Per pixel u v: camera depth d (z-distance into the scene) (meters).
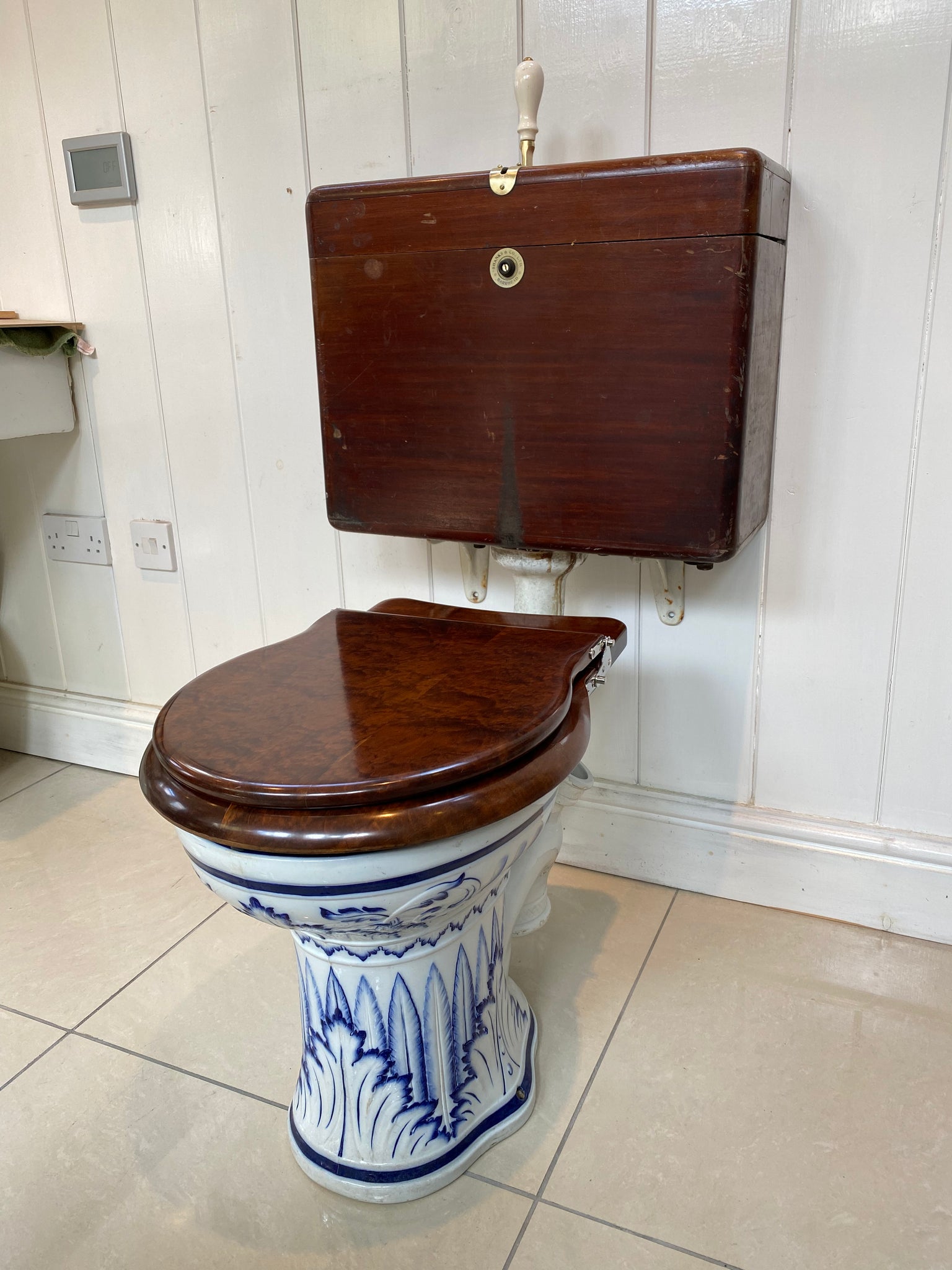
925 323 1.02
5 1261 0.83
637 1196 0.87
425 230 0.97
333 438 1.10
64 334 1.46
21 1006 1.13
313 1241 0.84
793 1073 1.01
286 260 1.31
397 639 0.96
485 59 1.13
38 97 1.40
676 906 1.29
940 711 1.14
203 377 1.42
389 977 0.83
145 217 1.38
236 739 0.74
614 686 1.29
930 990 1.12
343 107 1.22
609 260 0.91
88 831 1.53
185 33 1.27
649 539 0.98
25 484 1.63
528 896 1.13
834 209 1.02
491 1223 0.85
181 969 1.19
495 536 1.06
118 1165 0.92
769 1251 0.82
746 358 0.89
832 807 1.23
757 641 1.20
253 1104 0.99
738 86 1.03
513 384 0.99
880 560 1.11
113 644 1.67
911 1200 0.86
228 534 1.49
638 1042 1.06
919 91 0.96
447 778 0.69
